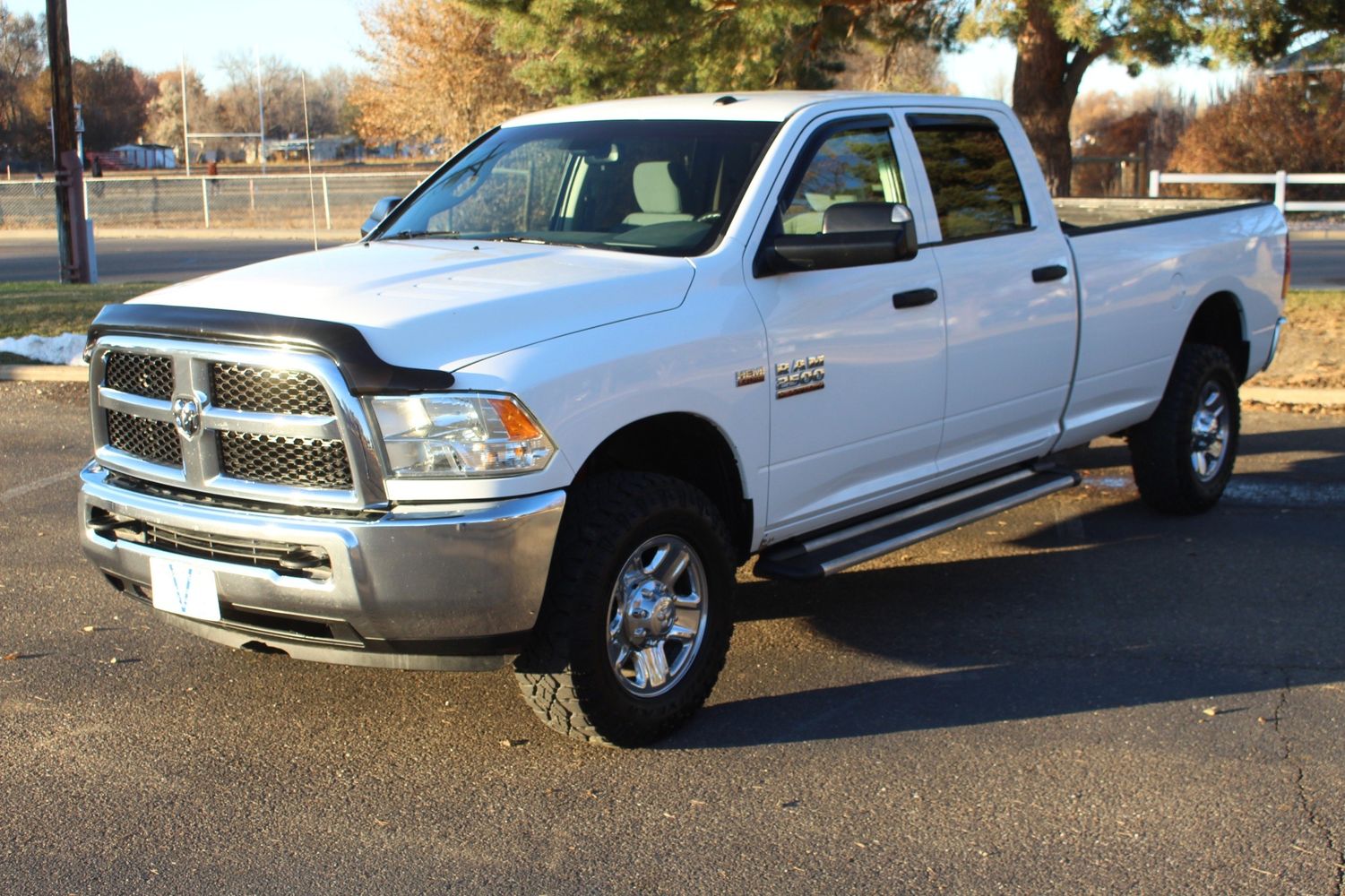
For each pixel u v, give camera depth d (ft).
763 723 15.16
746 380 15.11
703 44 44.09
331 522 12.80
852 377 16.52
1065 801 13.16
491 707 15.69
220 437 13.55
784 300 15.74
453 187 18.80
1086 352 20.52
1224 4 40.73
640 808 13.14
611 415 13.65
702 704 15.05
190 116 297.53
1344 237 81.46
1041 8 45.88
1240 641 17.58
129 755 14.35
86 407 34.04
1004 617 18.66
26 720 15.25
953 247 18.29
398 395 12.64
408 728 15.11
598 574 13.56
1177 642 17.56
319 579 12.89
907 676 16.55
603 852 12.27
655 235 16.10
